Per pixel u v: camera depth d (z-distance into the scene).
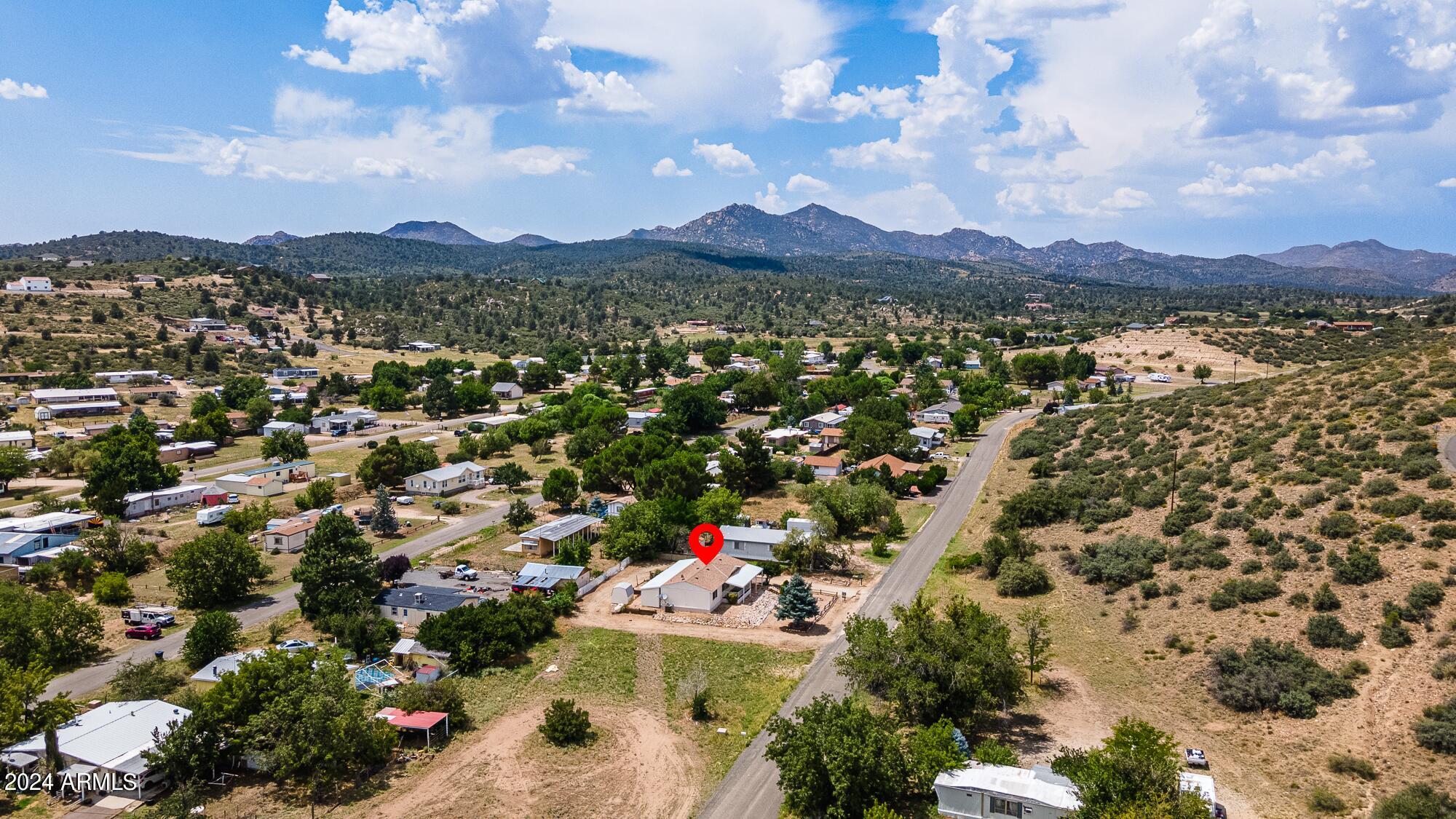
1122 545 79.69
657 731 56.69
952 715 54.44
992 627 59.03
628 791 49.38
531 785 50.06
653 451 124.38
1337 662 55.25
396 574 82.81
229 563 79.69
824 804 45.50
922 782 46.81
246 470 137.25
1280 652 56.78
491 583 84.19
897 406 168.38
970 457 144.12
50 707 52.03
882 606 78.81
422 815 46.81
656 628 74.88
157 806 46.03
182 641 71.44
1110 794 40.53
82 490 120.56
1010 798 42.66
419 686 59.22
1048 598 77.56
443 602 75.06
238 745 50.25
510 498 123.88
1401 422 86.31
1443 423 84.31
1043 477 118.19
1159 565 76.12
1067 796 42.34
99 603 78.94
